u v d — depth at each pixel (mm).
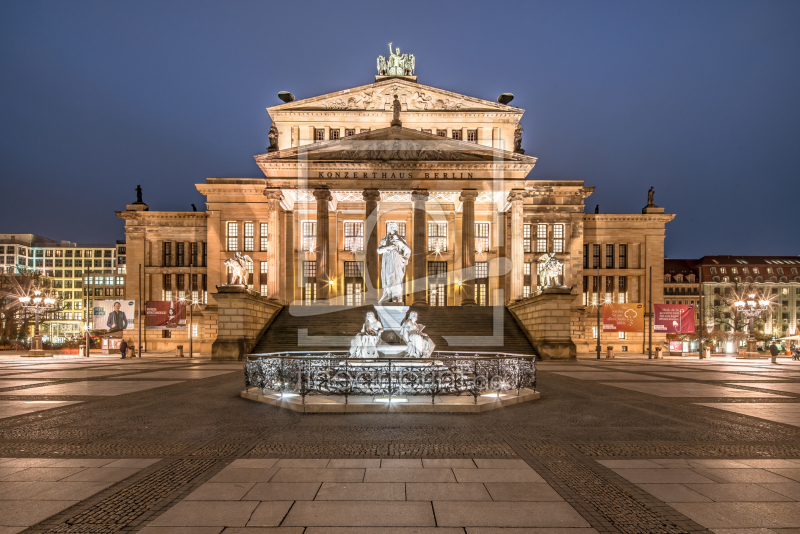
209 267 62375
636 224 70125
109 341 55031
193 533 6090
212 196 63094
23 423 13086
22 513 6738
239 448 10273
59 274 161500
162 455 9750
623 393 19641
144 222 68875
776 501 7273
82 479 8211
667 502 7219
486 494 7504
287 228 60344
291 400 15531
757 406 16344
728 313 115375
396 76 65438
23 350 67312
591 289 70188
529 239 63812
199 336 66312
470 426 12531
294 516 6617
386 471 8633
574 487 7859
